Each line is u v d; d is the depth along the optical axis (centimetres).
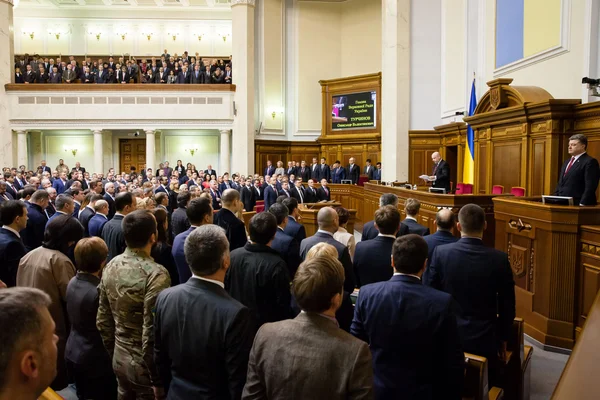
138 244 239
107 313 240
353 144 1653
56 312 297
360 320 205
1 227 346
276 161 1775
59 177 1259
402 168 1258
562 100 638
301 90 1825
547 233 391
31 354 94
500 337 257
